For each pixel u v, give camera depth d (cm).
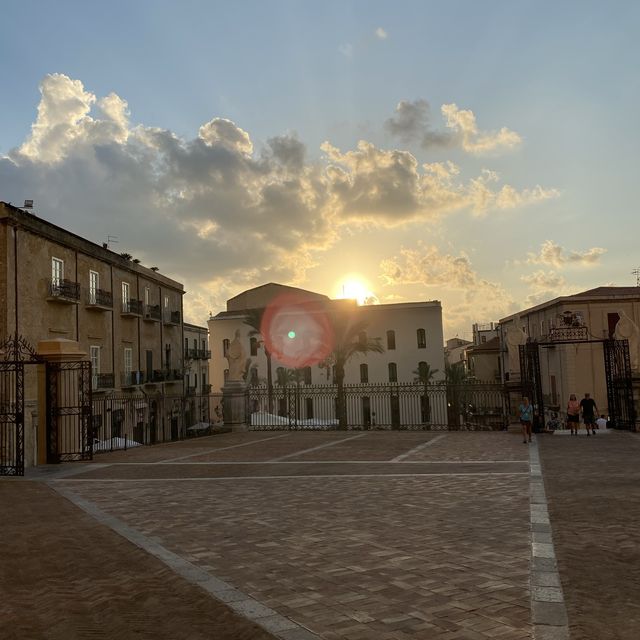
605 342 2394
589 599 520
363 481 1223
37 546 779
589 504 921
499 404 3909
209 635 471
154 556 707
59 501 1120
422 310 6325
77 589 603
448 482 1178
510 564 630
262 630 474
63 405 1811
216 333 6819
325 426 3030
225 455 1847
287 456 1744
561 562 631
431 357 6256
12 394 1964
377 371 6319
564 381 4356
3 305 2377
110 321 3419
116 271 3541
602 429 2370
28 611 544
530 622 473
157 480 1351
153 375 3972
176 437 4397
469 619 484
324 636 460
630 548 676
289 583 591
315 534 790
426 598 537
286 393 3847
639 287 4850
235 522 880
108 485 1300
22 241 2503
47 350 1802
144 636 475
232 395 2875
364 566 641
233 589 577
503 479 1195
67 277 2916
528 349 2408
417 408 5959
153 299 4172
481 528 792
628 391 2275
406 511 916
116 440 2517
